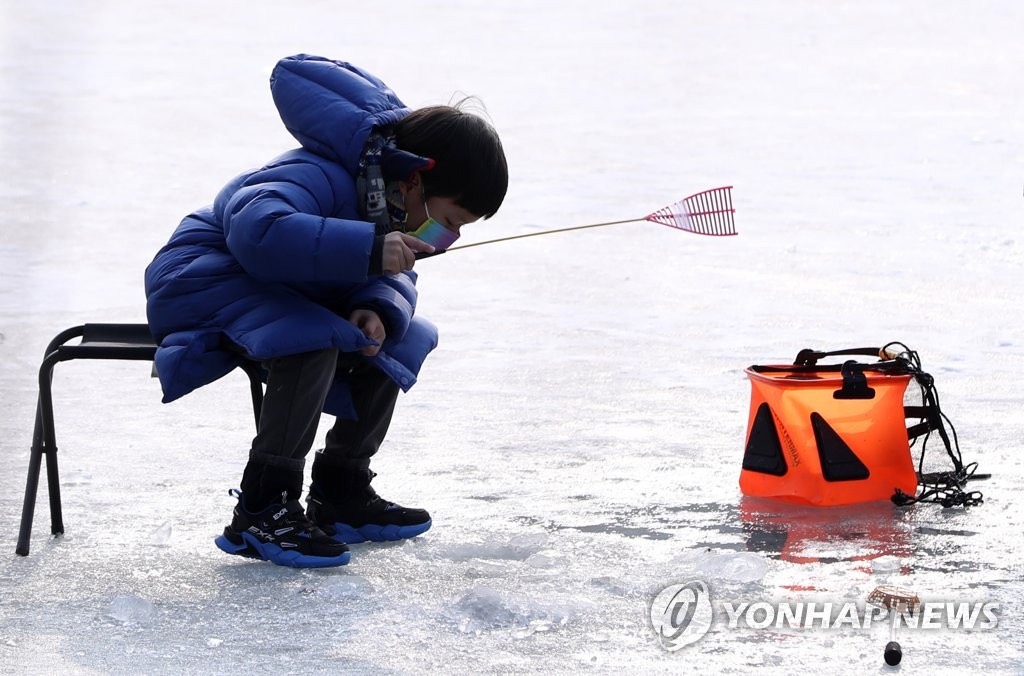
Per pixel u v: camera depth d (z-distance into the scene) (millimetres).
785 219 16766
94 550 6465
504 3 48031
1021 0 47062
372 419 6578
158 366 6113
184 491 7449
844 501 7086
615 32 40625
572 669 5062
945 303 12328
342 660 5156
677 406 9219
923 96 28375
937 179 19391
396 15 44531
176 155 22281
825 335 11203
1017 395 9258
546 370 10266
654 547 6469
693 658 5156
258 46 37562
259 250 5867
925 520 6844
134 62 34500
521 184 19422
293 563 6152
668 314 12156
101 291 13039
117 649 5266
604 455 8117
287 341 5969
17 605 5742
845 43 37688
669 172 20375
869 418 7113
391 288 6453
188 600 5805
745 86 30281
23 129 24516
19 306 12344
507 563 6246
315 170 6117
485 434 8602
